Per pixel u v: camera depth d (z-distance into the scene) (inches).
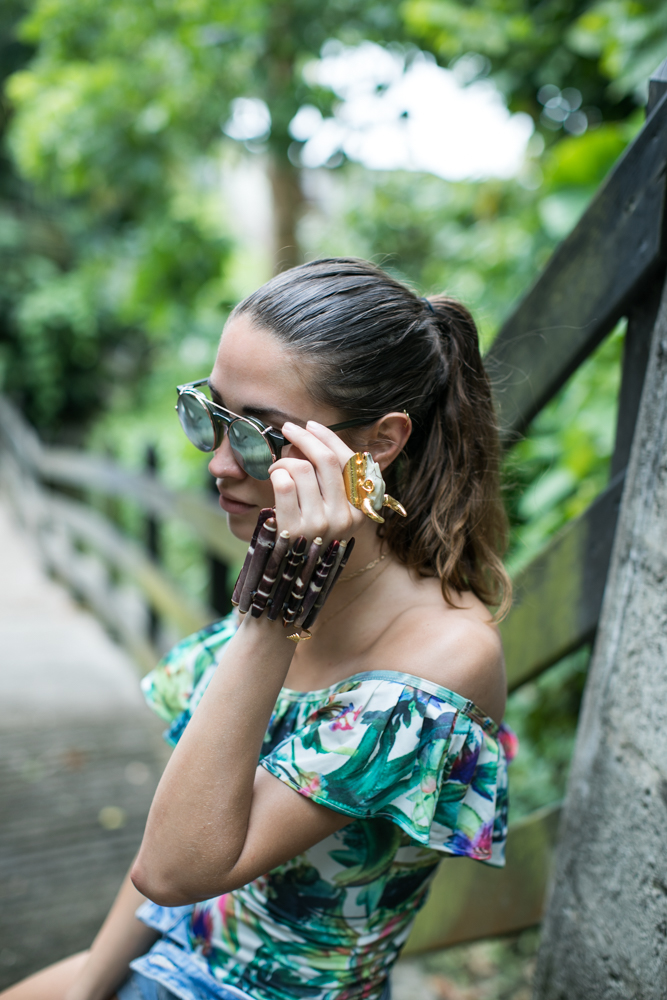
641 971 36.4
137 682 148.9
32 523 252.5
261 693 31.2
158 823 31.3
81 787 108.4
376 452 35.8
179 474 283.1
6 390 433.7
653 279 41.1
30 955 77.0
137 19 210.2
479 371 40.3
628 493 39.6
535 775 100.7
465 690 33.8
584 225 45.3
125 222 442.6
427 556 37.8
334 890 35.9
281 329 33.2
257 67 214.1
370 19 196.2
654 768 35.9
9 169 439.8
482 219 178.4
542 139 155.9
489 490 40.6
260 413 33.9
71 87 218.7
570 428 97.8
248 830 31.7
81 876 89.2
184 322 305.0
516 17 143.9
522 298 52.1
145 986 39.5
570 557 49.3
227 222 412.8
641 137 40.5
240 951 37.3
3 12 390.6
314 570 30.9
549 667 52.3
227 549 109.9
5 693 140.3
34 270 434.3
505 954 101.6
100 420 454.6
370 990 37.9
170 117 212.5
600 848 40.7
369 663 35.4
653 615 36.4
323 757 32.4
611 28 111.2
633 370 43.6
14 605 198.2
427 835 32.7
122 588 213.0
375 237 227.9
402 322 35.0
